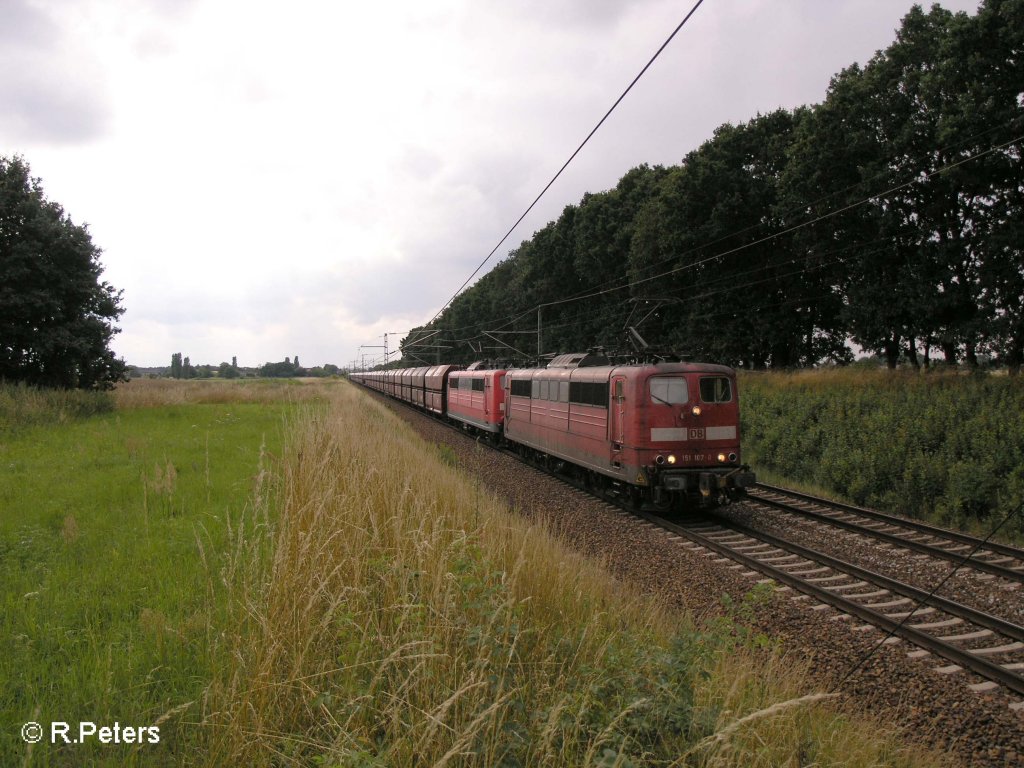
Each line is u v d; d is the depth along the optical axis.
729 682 4.54
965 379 17.84
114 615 5.11
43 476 11.12
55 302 23.86
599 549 9.73
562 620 5.40
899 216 21.67
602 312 40.25
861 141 22.05
